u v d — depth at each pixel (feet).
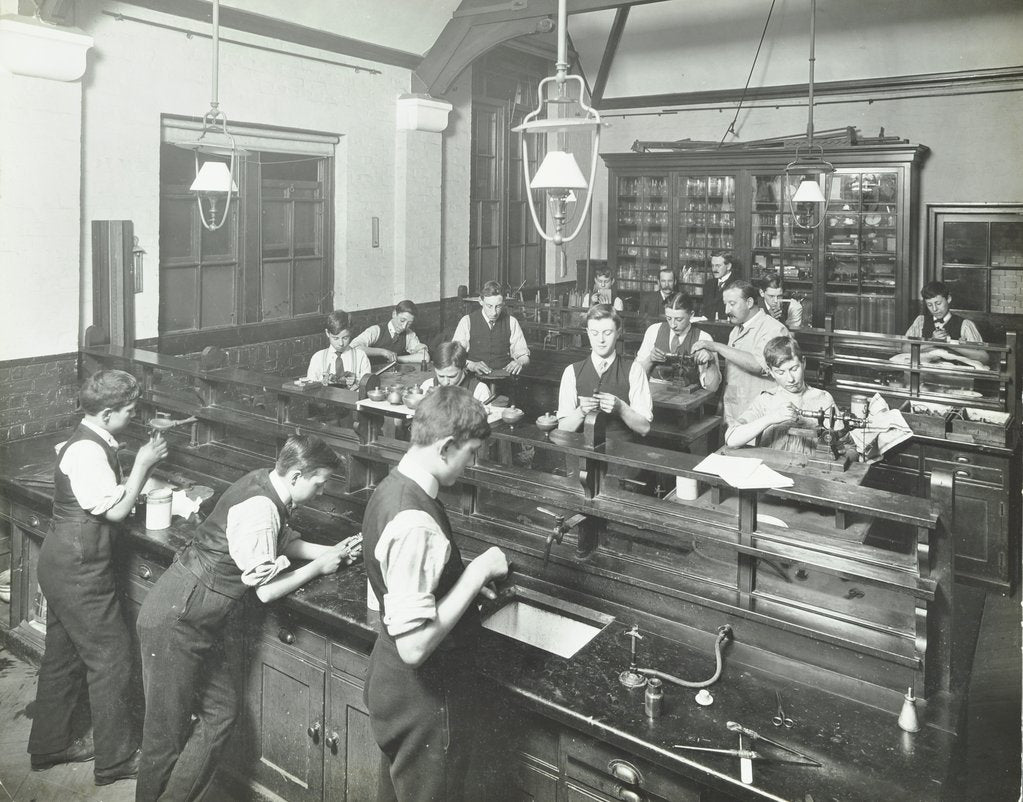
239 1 18.07
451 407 6.33
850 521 9.21
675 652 7.36
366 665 7.89
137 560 10.32
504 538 8.93
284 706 8.75
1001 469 13.56
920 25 24.76
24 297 14.89
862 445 10.64
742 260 28.43
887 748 6.05
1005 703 8.10
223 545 8.16
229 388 19.35
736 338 16.01
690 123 30.45
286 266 21.30
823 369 17.46
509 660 7.20
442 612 6.11
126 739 9.96
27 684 11.80
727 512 8.64
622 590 8.11
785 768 5.83
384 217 23.53
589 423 8.45
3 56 14.08
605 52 30.55
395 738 6.57
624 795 6.46
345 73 21.62
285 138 20.58
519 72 28.99
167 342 18.20
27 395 15.11
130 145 16.79
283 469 8.23
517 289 27.99
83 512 9.53
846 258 26.73
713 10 27.71
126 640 9.93
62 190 15.24
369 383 10.80
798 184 26.99
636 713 6.44
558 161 6.66
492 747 7.16
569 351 20.59
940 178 25.84
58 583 9.51
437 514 6.36
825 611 7.18
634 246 31.07
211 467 12.23
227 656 8.57
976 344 15.62
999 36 23.99
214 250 19.39
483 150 27.94
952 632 7.88
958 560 14.07
